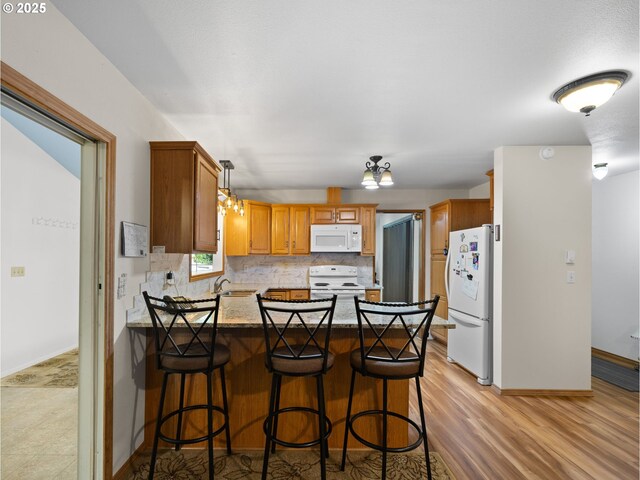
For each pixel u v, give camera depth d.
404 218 6.10
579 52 1.64
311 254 5.18
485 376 3.28
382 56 1.69
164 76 1.88
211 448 1.79
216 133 2.76
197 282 3.38
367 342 2.16
